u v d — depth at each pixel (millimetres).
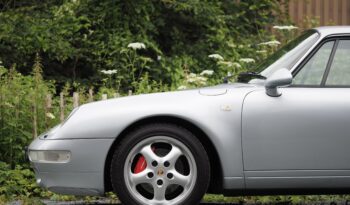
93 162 6859
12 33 13312
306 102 6898
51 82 11305
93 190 6902
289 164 6883
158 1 14227
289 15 15219
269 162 6875
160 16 14414
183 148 6887
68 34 13531
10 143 9289
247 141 6859
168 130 6867
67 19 13641
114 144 6996
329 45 7133
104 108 6973
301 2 15750
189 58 13680
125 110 6902
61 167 6891
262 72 7258
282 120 6875
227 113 6875
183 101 6922
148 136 6859
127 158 6848
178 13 14547
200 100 6922
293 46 7348
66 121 7004
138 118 6844
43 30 13375
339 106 6902
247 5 14945
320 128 6883
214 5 14492
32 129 9516
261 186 6922
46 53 13820
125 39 13438
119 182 6848
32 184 8828
